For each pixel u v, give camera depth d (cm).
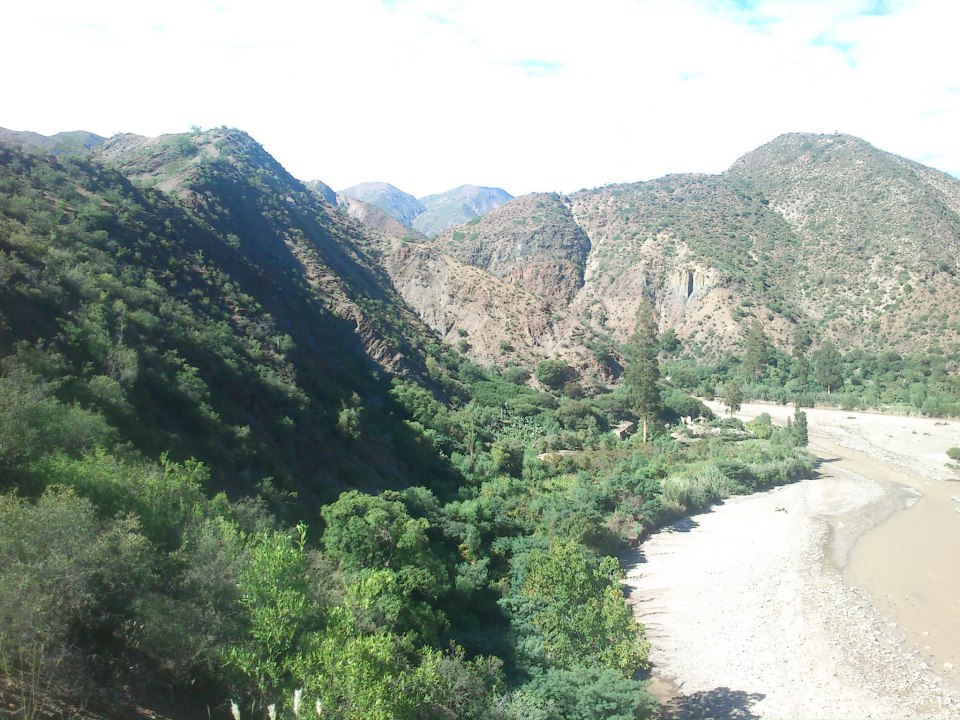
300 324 5328
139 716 1029
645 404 6481
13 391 1780
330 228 10019
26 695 933
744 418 8588
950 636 2748
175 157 8838
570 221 17362
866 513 4569
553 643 2270
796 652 2609
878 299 11762
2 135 9212
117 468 1611
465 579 2581
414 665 1645
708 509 4600
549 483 4697
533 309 9181
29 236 3259
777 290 12975
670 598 3112
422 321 8819
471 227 17838
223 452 2650
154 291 3644
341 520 2338
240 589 1332
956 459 6406
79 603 1048
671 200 17062
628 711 1866
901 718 2180
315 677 1142
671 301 13338
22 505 1231
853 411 9281
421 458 4422
